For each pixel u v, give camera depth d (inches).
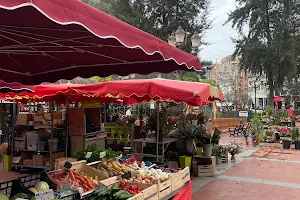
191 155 369.7
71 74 171.6
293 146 657.0
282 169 410.6
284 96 2074.3
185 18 1130.0
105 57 140.2
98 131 381.4
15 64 163.5
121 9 1104.8
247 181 343.6
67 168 196.2
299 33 1405.0
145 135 359.6
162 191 189.3
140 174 212.4
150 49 93.3
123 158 255.9
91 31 72.5
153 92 263.4
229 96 2432.3
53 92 274.4
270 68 1354.6
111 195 166.9
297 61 1412.4
